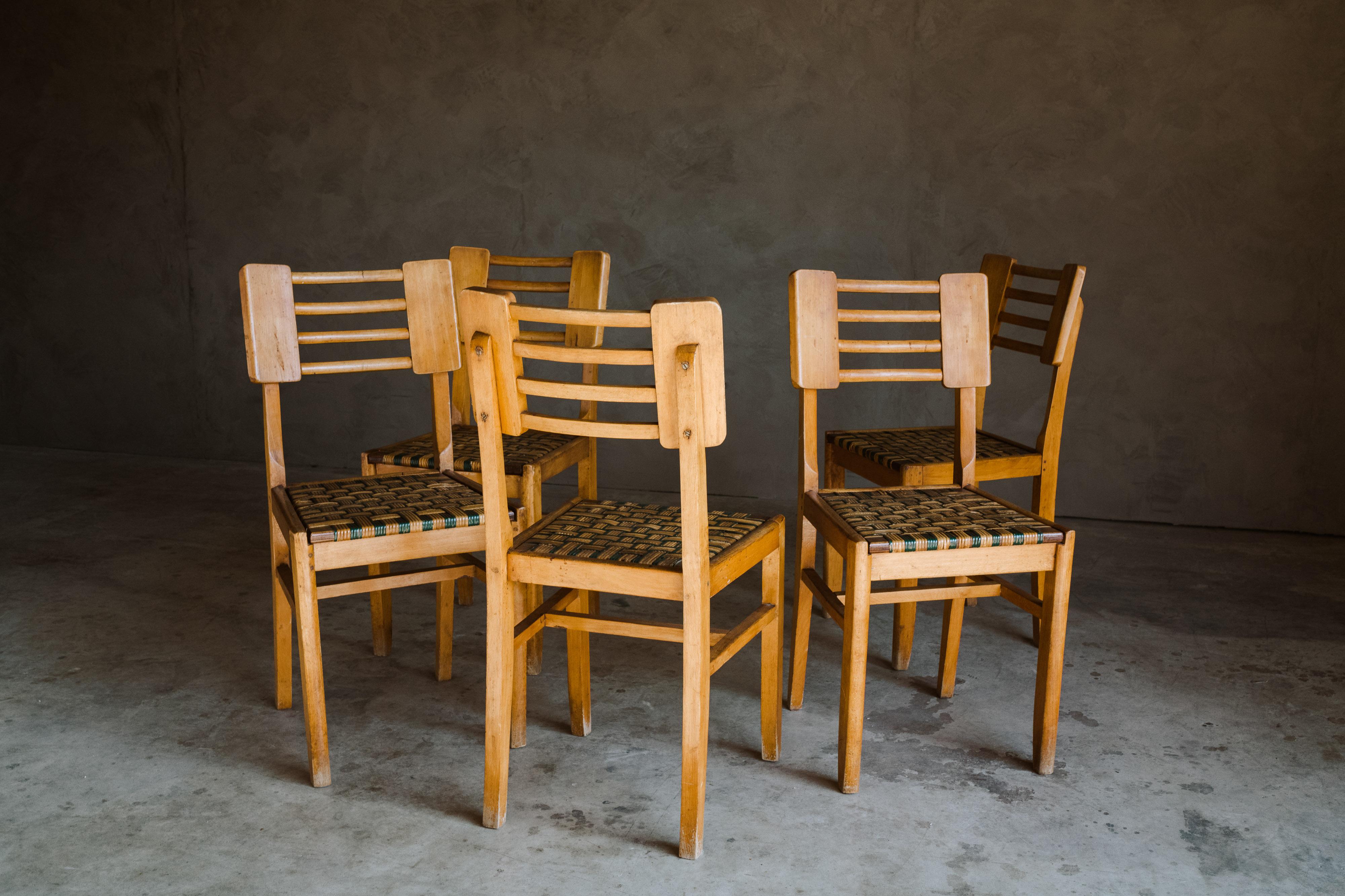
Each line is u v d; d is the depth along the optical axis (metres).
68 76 4.39
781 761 2.04
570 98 3.92
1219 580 3.05
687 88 3.80
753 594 2.99
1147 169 3.46
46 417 4.71
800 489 2.19
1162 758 2.04
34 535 3.47
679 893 1.63
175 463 4.51
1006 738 2.13
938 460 2.44
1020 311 3.68
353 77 4.12
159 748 2.08
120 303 4.54
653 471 4.14
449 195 4.12
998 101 3.55
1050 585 1.91
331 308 2.18
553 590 2.99
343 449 4.42
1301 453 3.48
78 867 1.69
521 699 2.07
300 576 1.87
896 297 3.82
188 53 4.26
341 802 1.89
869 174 3.71
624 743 2.12
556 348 1.60
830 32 3.65
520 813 1.85
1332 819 1.82
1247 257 3.42
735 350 3.94
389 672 2.46
